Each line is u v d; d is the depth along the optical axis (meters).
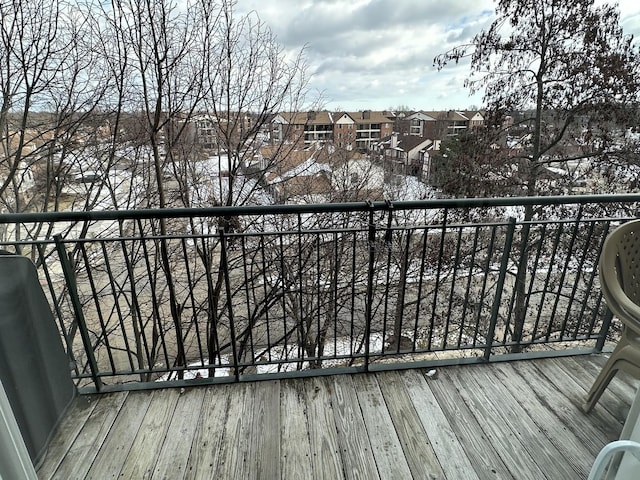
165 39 3.96
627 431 1.04
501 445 1.43
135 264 4.34
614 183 5.58
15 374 1.28
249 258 4.27
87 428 1.52
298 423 1.54
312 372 1.83
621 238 1.44
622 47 5.16
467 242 5.01
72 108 4.04
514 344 1.96
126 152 4.46
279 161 4.99
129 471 1.34
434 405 1.63
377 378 1.80
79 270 3.94
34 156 4.10
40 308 1.45
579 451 1.40
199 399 1.68
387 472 1.32
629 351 1.41
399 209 1.66
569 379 1.78
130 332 4.86
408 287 4.68
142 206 4.74
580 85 5.43
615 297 1.33
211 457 1.39
